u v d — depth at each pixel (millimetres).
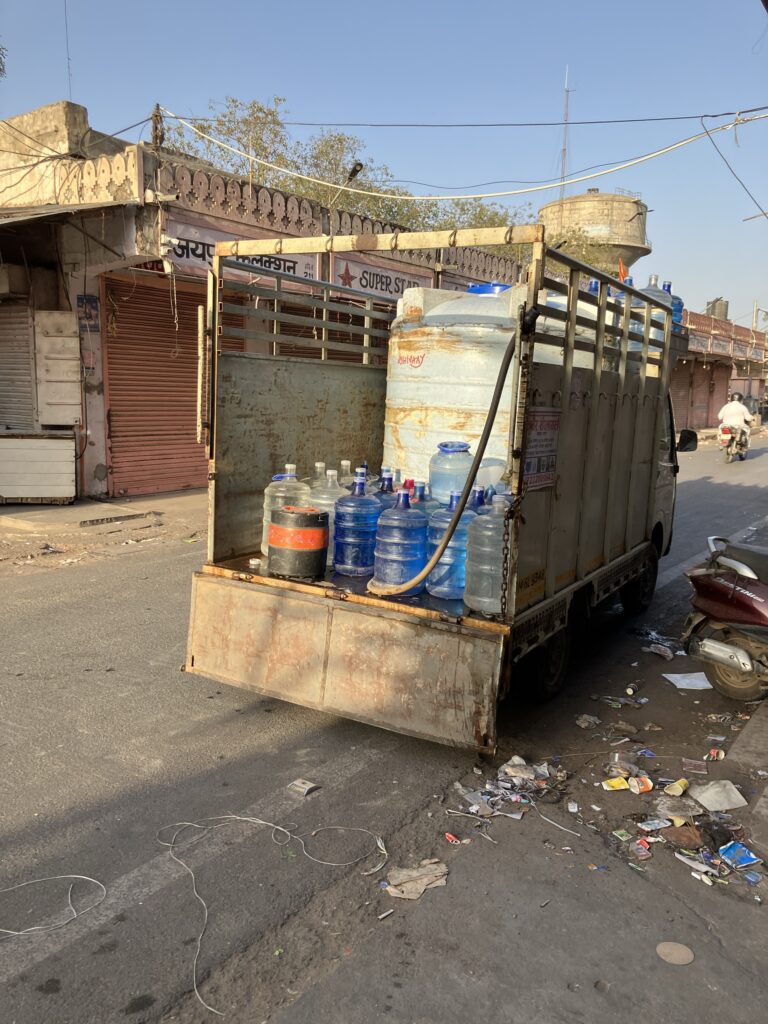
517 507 3637
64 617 6125
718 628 4871
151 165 9773
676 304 6621
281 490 4789
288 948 2578
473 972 2494
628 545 5781
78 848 3105
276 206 11625
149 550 8586
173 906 2771
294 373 5316
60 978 2416
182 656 5340
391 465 5574
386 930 2682
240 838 3215
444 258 15508
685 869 3115
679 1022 2324
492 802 3578
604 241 29422
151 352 11859
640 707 4844
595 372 4559
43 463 10547
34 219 9062
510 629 3633
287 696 4180
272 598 4207
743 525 11797
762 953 2641
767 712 4773
